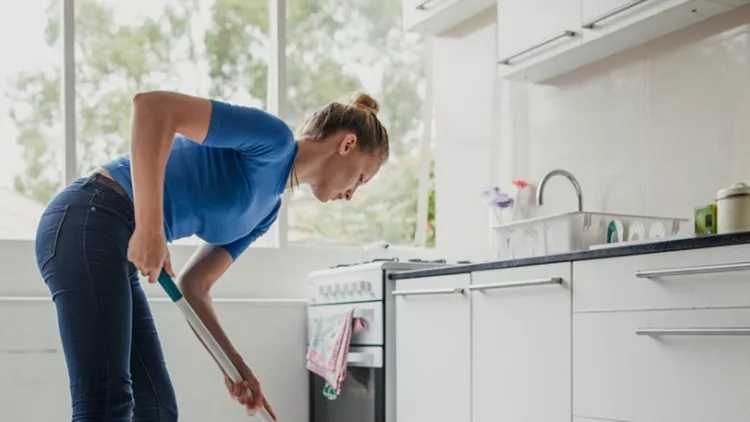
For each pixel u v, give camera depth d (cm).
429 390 293
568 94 332
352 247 397
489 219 357
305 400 362
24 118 345
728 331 190
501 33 330
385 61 416
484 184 377
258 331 355
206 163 178
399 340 309
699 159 275
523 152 354
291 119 392
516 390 254
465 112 392
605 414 224
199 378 342
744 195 222
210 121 161
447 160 401
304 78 396
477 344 271
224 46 383
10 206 342
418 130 420
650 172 293
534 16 310
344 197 200
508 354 258
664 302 208
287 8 392
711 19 272
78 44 354
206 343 184
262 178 179
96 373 157
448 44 404
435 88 411
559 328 240
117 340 161
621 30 276
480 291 271
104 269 164
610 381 223
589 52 302
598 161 316
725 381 193
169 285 179
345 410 333
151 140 156
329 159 191
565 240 273
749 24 260
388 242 413
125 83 362
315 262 382
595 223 274
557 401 240
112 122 359
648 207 294
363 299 322
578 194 314
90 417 154
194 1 378
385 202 414
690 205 278
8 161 343
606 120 313
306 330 364
